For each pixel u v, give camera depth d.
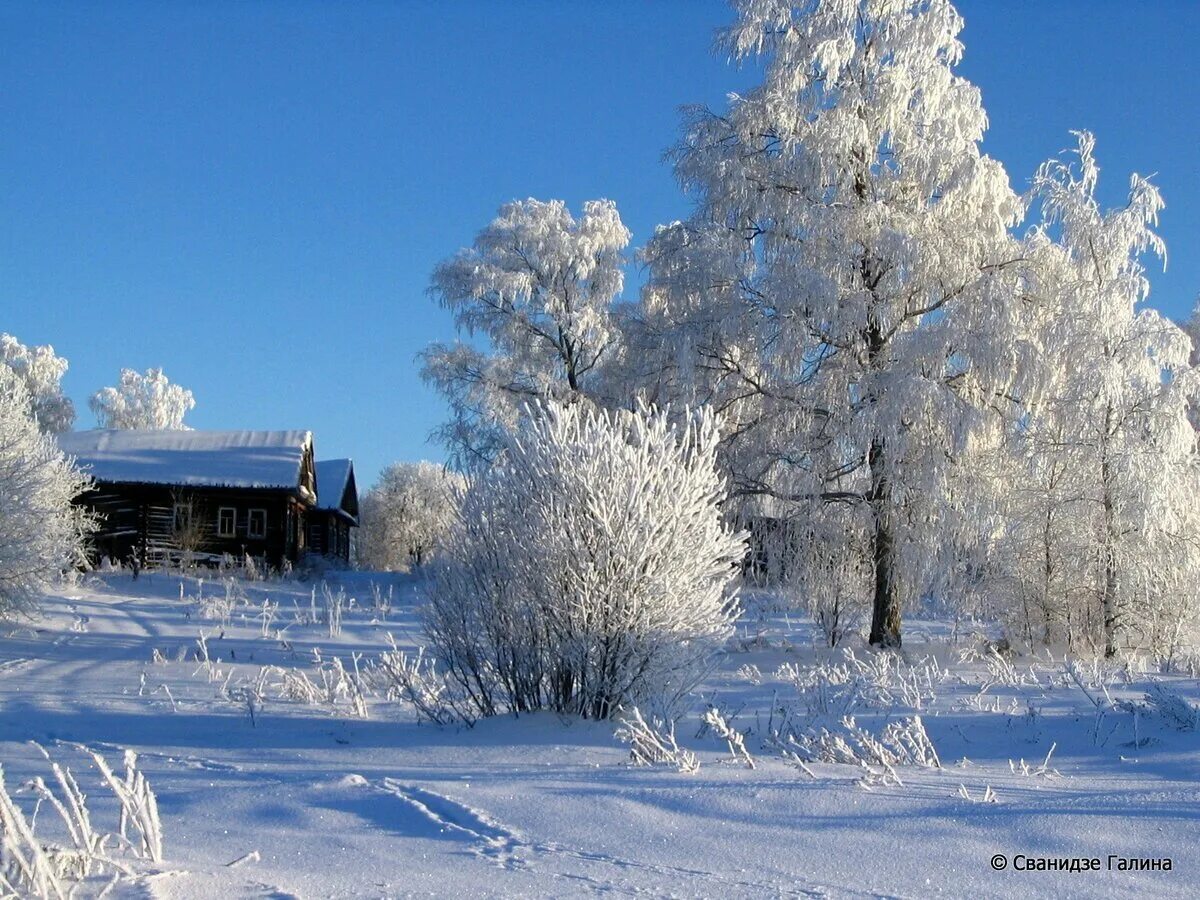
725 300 20.19
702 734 9.04
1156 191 18.33
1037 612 18.67
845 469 19.72
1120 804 5.56
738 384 20.83
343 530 55.34
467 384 32.97
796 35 20.41
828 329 19.16
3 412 20.89
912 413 17.89
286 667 13.91
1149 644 17.94
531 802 5.62
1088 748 8.47
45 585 18.42
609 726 8.99
